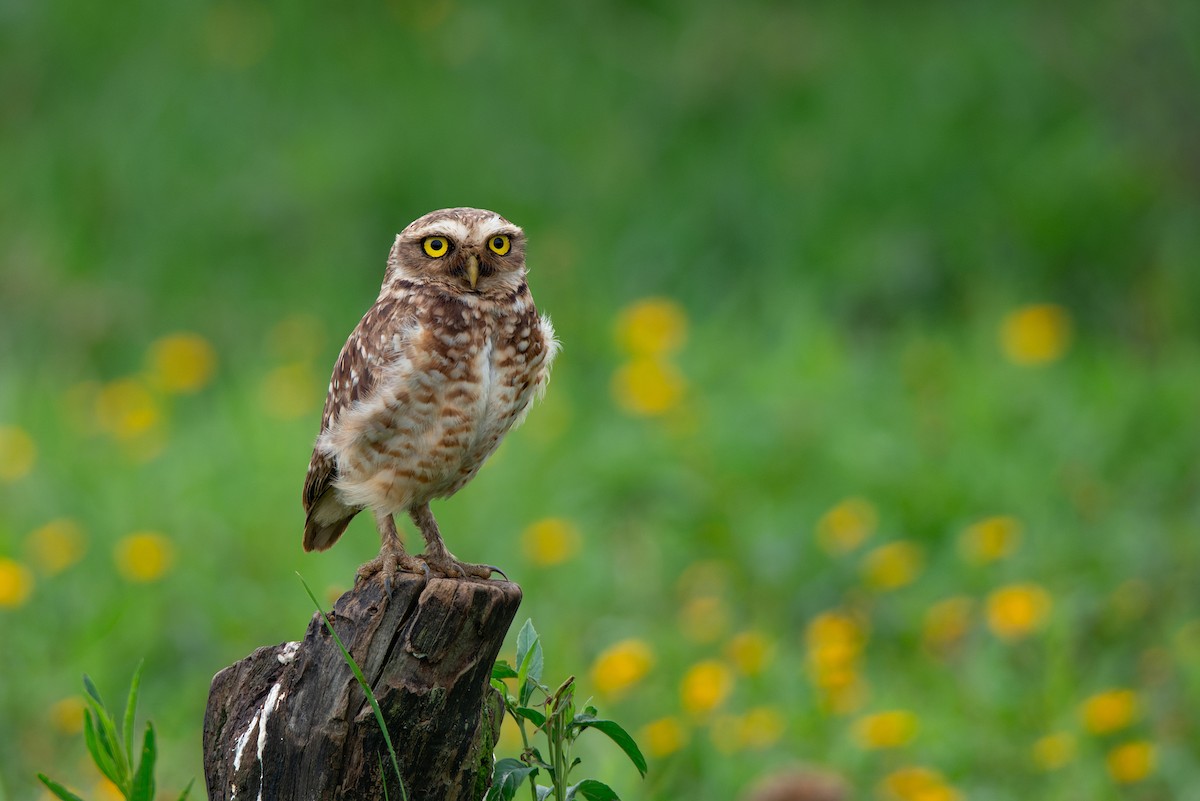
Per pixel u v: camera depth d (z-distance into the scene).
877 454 11.81
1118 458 11.98
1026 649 9.33
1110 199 17.02
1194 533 10.62
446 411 6.28
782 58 20.53
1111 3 19.67
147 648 9.54
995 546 10.30
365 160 18.70
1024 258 16.73
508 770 5.04
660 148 19.16
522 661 5.29
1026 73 19.28
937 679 9.14
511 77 20.25
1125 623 9.71
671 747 7.94
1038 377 13.20
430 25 21.08
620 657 8.25
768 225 17.61
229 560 10.72
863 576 10.46
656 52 20.92
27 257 17.14
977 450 11.91
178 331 16.28
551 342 6.77
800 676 9.07
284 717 5.06
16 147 19.25
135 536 10.46
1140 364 13.98
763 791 7.54
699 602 10.15
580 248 17.38
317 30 20.91
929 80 19.55
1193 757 8.38
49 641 9.30
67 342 15.97
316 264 17.36
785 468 11.90
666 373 12.76
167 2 21.28
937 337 14.59
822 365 13.37
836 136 18.84
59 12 20.97
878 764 8.43
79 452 12.45
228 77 20.11
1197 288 15.72
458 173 18.64
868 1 21.80
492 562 10.73
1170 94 17.95
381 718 4.82
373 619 5.05
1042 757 8.13
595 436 12.70
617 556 11.07
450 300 6.33
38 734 8.46
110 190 18.52
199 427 13.41
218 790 5.19
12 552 10.27
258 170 18.77
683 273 17.14
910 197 17.67
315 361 14.93
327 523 6.98
